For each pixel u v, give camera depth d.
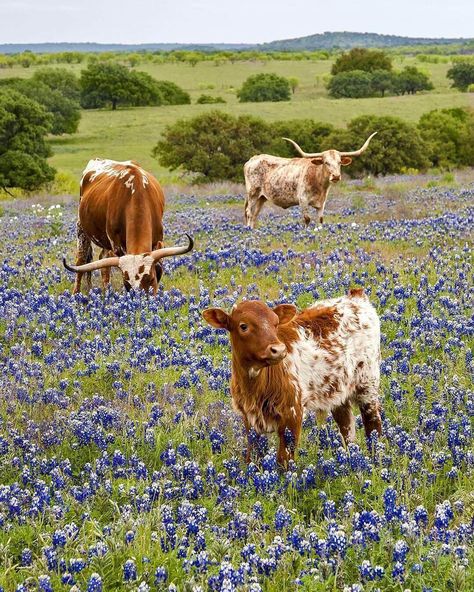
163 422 7.46
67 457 6.90
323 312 6.91
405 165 48.03
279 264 13.69
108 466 6.54
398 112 94.69
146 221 12.56
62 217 25.58
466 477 6.26
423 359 9.06
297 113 96.00
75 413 7.45
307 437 7.01
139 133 91.31
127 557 5.11
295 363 6.54
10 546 5.32
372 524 5.20
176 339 10.24
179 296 11.71
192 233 19.28
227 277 13.31
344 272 12.82
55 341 10.18
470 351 8.73
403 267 12.99
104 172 13.76
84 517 5.59
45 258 16.20
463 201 23.38
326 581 4.70
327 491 6.09
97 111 116.44
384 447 6.70
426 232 15.88
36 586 4.83
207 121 48.47
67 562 5.04
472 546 5.03
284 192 20.62
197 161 46.78
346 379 6.91
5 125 48.72
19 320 11.10
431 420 7.07
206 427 7.36
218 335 10.09
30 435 7.15
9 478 6.46
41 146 50.31
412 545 5.01
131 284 11.82
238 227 20.19
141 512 5.63
